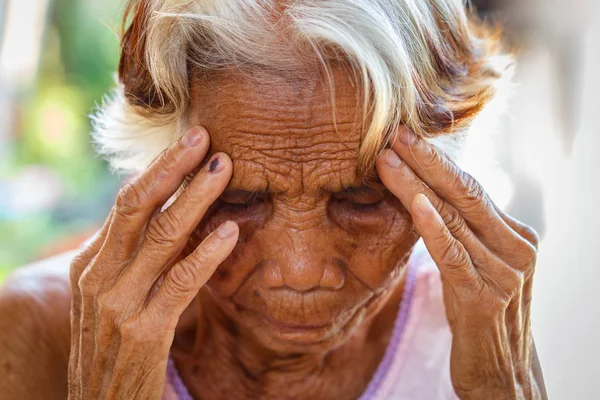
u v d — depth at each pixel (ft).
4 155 20.63
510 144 7.98
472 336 4.55
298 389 5.18
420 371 5.32
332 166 4.09
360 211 4.35
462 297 4.42
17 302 5.20
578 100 7.91
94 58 22.76
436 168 4.18
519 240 4.45
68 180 20.36
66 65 22.63
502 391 4.75
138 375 4.39
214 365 5.14
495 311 4.44
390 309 5.46
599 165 7.76
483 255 4.41
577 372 7.23
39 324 5.17
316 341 4.59
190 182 4.11
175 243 4.17
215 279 4.47
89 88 22.45
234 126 4.06
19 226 17.92
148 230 4.19
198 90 4.19
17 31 20.67
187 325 5.30
